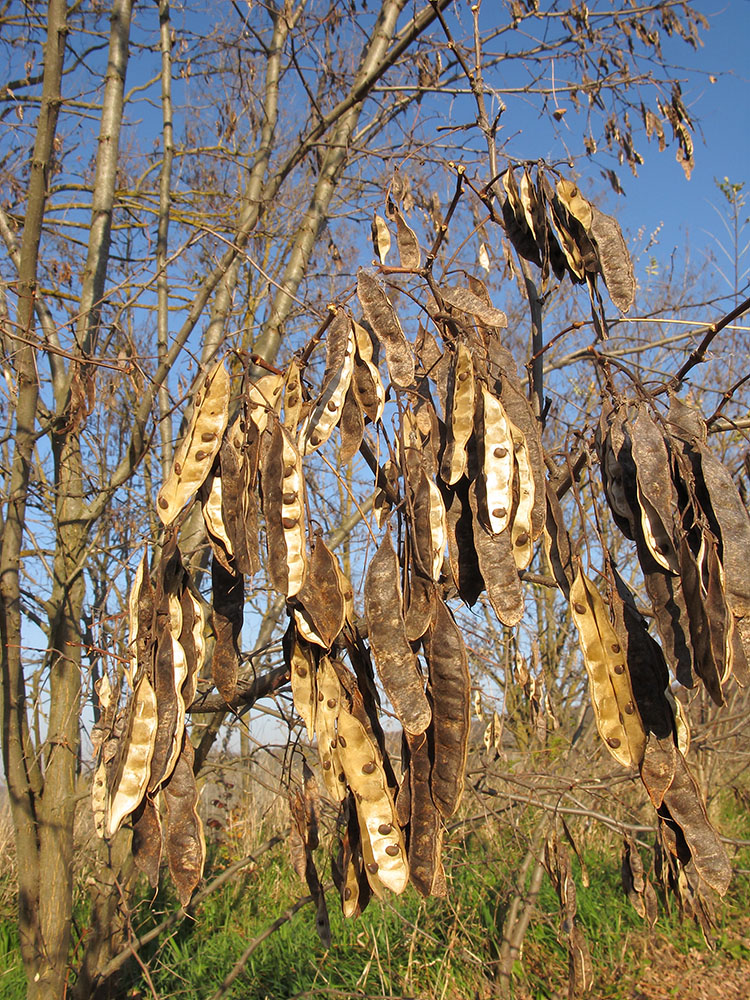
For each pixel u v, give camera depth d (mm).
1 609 3348
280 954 5617
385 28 5113
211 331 4590
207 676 3850
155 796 1717
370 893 1805
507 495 1674
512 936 5234
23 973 5074
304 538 1795
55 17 3479
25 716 3416
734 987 5875
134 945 3262
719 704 1611
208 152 5637
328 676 1869
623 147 4590
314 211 4926
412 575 1777
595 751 6117
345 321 1913
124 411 4824
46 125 3432
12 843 6195
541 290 2271
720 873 1722
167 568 1817
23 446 3396
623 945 6500
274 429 1842
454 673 1715
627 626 1757
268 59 5469
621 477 1831
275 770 6270
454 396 1775
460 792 1685
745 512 1733
